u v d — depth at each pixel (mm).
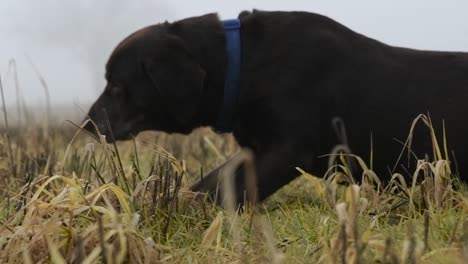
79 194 4672
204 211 5441
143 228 5012
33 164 7020
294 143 6496
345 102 6645
